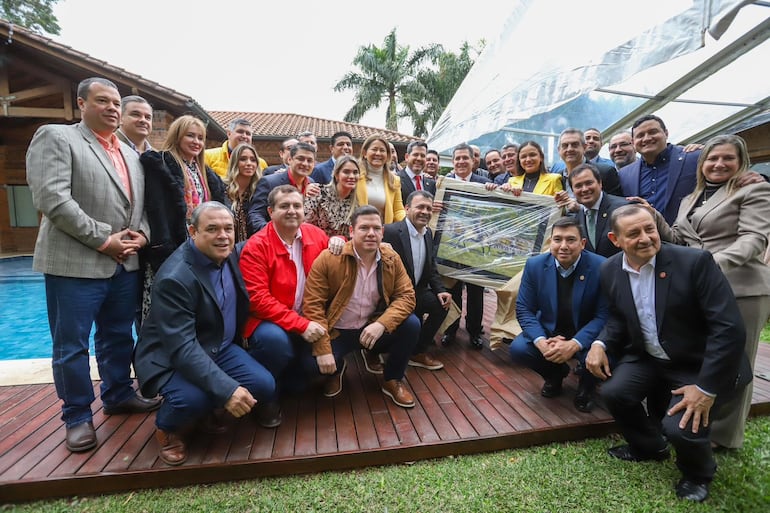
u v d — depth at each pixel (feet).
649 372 7.09
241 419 8.02
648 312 7.00
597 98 21.34
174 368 6.71
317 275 8.30
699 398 6.12
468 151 13.61
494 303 17.53
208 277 7.05
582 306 8.70
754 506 6.14
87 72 25.09
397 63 61.05
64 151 6.57
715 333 6.19
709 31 8.43
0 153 35.50
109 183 7.09
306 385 8.70
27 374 10.07
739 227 7.25
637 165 10.57
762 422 8.54
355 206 10.39
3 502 6.14
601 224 9.68
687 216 8.15
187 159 8.82
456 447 7.25
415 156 13.24
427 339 10.55
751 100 19.51
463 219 11.58
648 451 7.07
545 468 6.96
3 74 25.16
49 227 6.73
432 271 10.64
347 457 6.88
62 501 6.20
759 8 13.07
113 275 7.27
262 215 10.03
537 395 9.09
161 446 6.91
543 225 10.94
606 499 6.27
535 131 23.76
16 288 26.50
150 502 6.17
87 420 7.11
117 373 8.00
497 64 15.94
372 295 8.71
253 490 6.42
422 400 8.80
